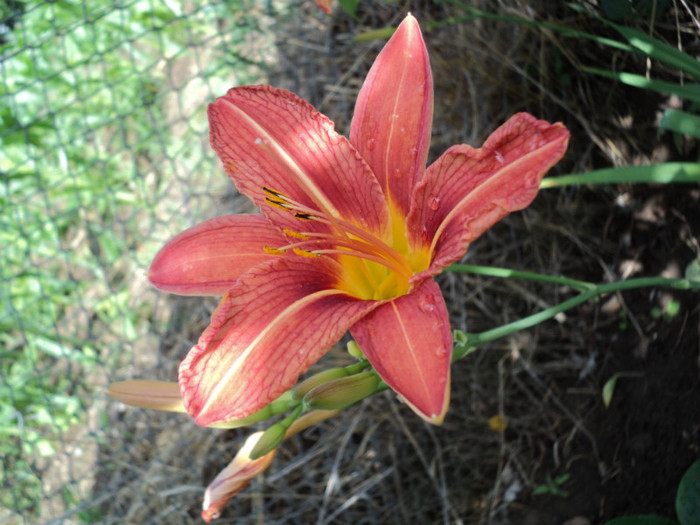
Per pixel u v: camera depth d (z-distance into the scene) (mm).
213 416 136
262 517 305
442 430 302
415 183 170
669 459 252
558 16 279
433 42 321
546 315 192
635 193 278
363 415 302
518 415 297
